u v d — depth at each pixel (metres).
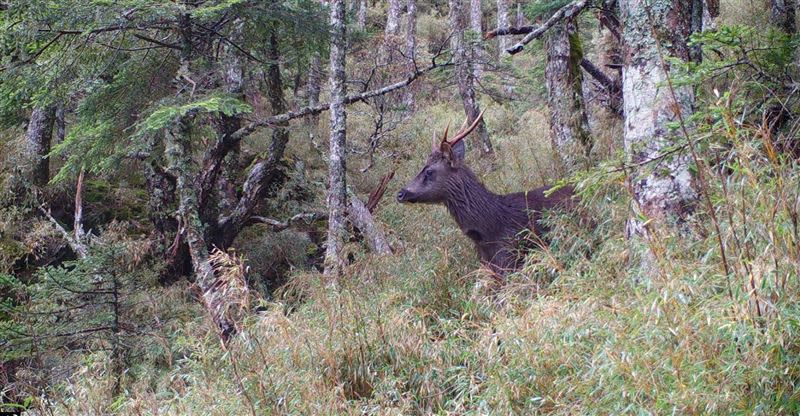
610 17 9.87
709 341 3.39
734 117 4.09
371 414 4.56
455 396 4.83
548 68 9.62
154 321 7.94
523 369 4.14
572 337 4.04
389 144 13.43
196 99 8.39
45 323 7.65
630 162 4.93
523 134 12.32
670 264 3.82
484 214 7.18
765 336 3.19
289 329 5.44
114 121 8.97
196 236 8.19
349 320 5.55
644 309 3.67
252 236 11.38
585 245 5.91
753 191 3.58
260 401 4.73
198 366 5.76
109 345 7.46
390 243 9.06
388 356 5.24
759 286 3.32
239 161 12.29
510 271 6.91
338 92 9.03
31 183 11.00
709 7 7.43
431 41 23.03
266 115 11.23
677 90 5.32
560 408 3.82
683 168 5.17
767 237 3.41
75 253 10.83
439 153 7.38
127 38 8.81
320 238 11.47
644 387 3.34
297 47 9.98
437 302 6.30
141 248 9.32
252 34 9.64
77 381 6.21
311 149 12.60
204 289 7.91
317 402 4.65
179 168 8.28
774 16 9.47
